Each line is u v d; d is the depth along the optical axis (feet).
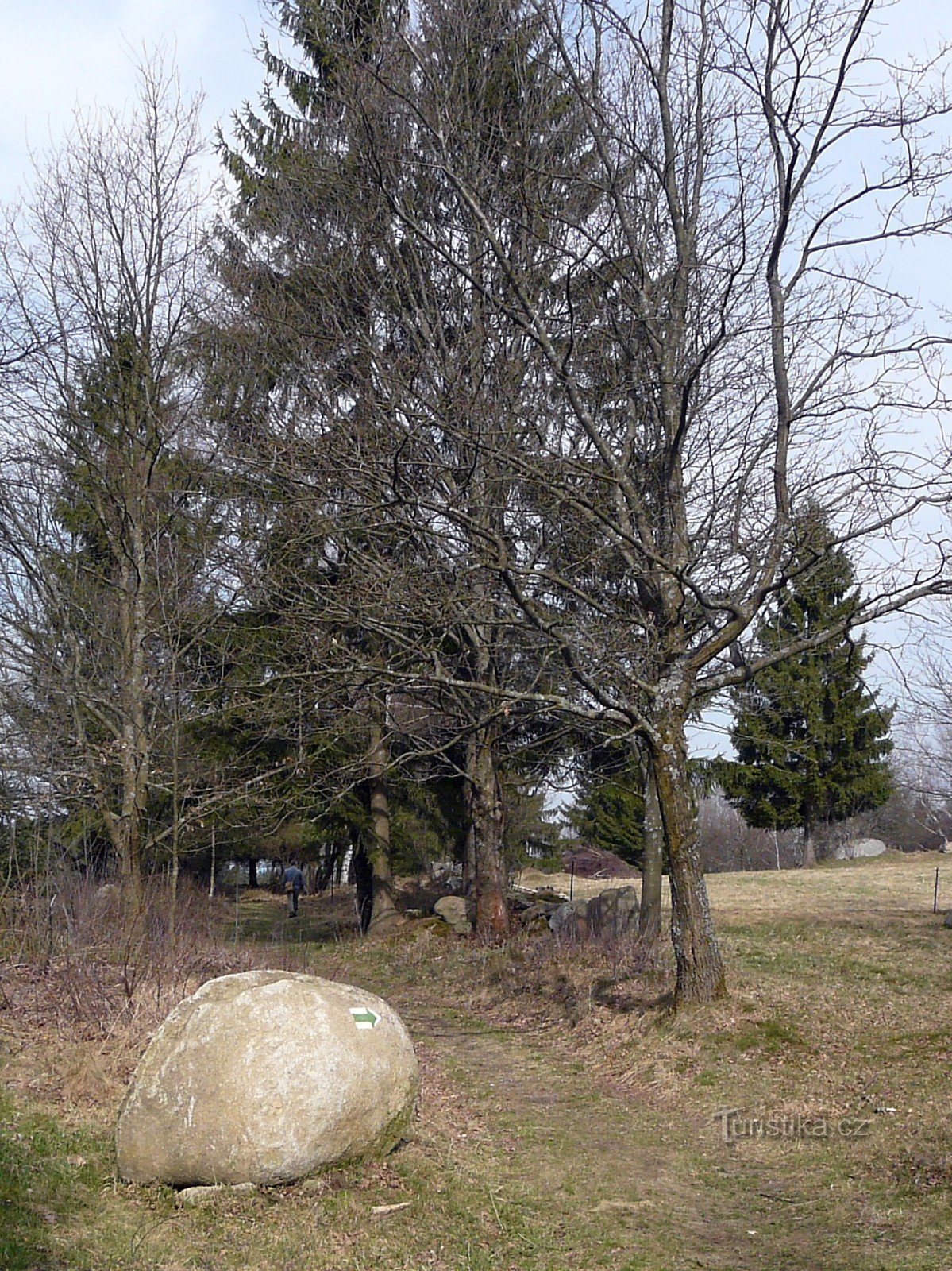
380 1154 23.56
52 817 51.72
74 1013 31.42
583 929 52.95
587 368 45.42
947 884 78.38
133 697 55.01
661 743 38.70
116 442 59.11
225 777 57.72
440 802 73.31
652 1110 31.50
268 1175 21.31
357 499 42.27
